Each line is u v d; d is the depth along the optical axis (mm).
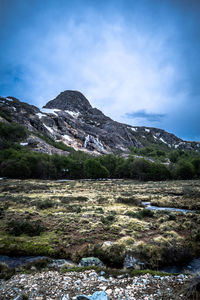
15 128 120938
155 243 10781
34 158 80125
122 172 95688
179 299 5043
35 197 29109
